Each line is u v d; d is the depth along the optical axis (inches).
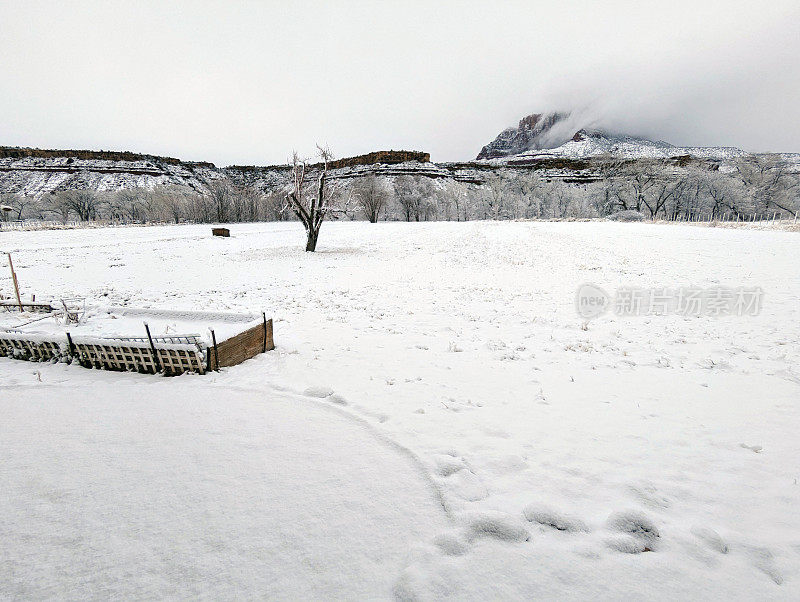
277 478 151.8
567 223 1975.9
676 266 780.0
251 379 256.2
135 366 271.0
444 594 101.1
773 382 253.9
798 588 103.6
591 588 103.3
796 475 158.1
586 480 153.2
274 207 3489.2
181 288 618.5
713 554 115.3
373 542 120.4
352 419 201.3
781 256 820.6
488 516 125.7
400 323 410.9
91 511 134.0
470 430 191.5
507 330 385.7
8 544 120.1
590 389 243.9
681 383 253.6
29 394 232.1
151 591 104.0
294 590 103.9
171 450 171.8
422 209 3351.4
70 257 985.5
